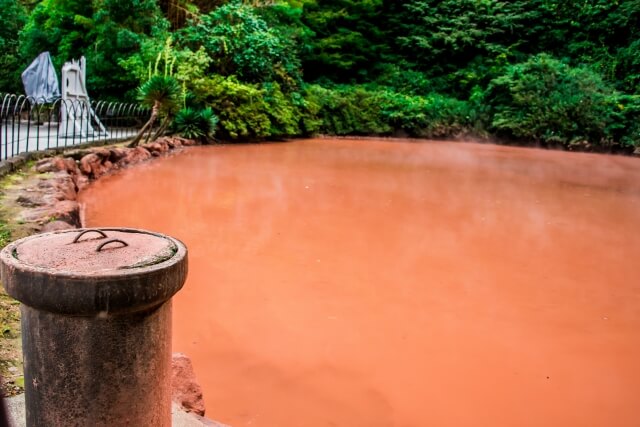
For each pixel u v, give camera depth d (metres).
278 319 3.38
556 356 3.04
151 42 14.48
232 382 2.62
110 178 8.05
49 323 1.18
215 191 7.46
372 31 24.48
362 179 9.26
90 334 1.18
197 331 3.16
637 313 3.69
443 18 24.44
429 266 4.57
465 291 4.01
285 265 4.43
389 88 22.77
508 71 21.05
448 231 5.82
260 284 3.97
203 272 4.15
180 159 10.73
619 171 12.52
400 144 17.88
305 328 3.26
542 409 2.52
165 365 1.33
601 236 5.86
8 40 18.89
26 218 4.21
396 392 2.61
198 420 1.85
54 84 13.59
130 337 1.22
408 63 24.36
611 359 3.03
